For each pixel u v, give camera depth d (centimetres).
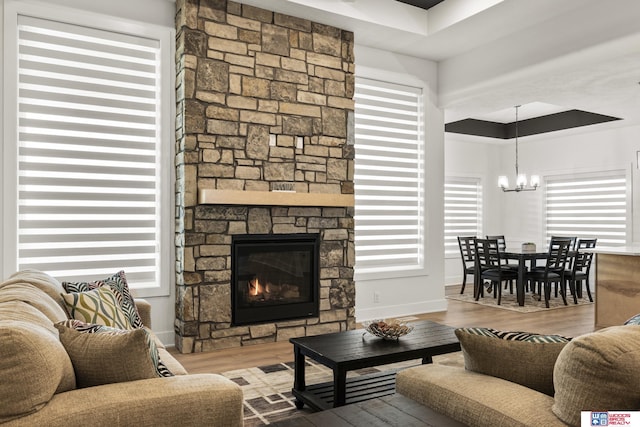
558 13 464
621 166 775
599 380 133
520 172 937
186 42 419
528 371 169
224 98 435
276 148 460
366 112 563
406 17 509
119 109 425
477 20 481
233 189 437
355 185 556
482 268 706
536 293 778
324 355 272
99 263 418
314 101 482
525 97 569
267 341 457
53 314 210
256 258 454
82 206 410
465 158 923
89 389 156
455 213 921
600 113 661
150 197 438
